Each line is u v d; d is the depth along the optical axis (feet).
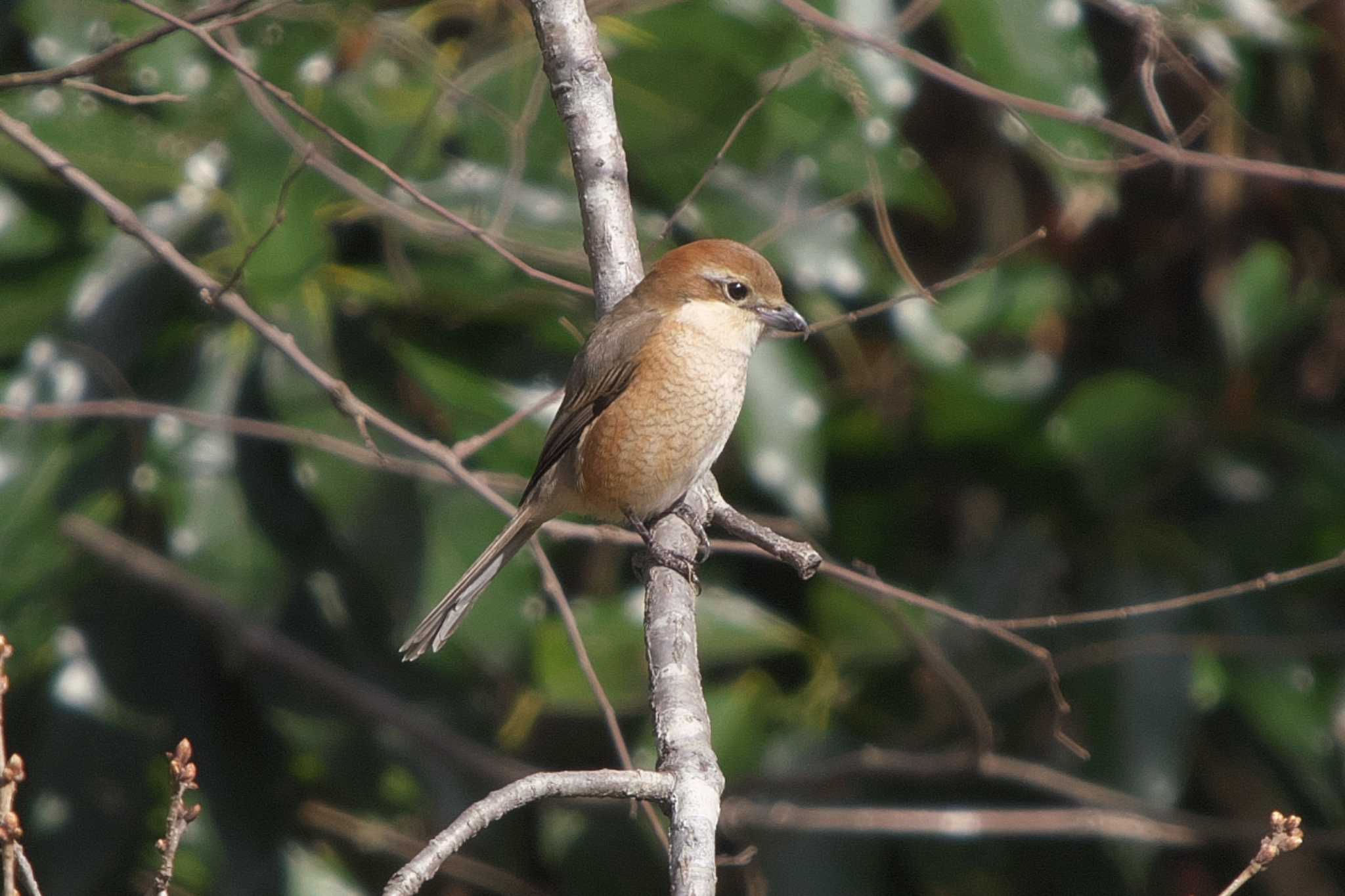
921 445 35.65
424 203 25.62
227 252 29.40
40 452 28.99
